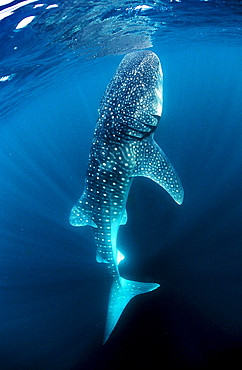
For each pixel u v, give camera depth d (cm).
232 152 1465
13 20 693
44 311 708
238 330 508
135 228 859
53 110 4781
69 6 736
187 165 1365
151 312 580
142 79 416
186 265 677
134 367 488
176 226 834
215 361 465
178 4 928
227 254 688
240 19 1162
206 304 571
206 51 2781
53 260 942
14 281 891
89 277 791
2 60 895
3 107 1577
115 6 836
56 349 582
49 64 1211
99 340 567
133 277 665
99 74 2697
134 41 1395
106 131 407
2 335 666
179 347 500
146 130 406
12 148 6325
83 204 414
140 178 1205
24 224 1493
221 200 929
